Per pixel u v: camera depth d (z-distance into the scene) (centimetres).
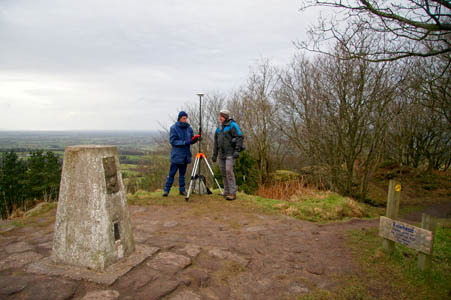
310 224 532
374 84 938
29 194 2031
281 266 326
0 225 454
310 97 1245
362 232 457
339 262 339
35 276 269
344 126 1012
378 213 823
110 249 286
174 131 653
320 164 1137
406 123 1431
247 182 977
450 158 1934
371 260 341
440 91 725
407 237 325
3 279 263
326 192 816
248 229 471
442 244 422
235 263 326
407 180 1533
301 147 1356
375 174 1614
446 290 278
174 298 247
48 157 2177
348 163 1028
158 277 279
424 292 275
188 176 1702
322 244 402
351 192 1057
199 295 257
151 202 631
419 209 1160
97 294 242
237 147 648
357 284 287
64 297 236
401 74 905
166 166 1830
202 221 506
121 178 311
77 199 284
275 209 624
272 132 1505
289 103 1400
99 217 279
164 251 344
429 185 1484
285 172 1377
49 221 478
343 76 944
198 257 335
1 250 339
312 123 1180
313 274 309
